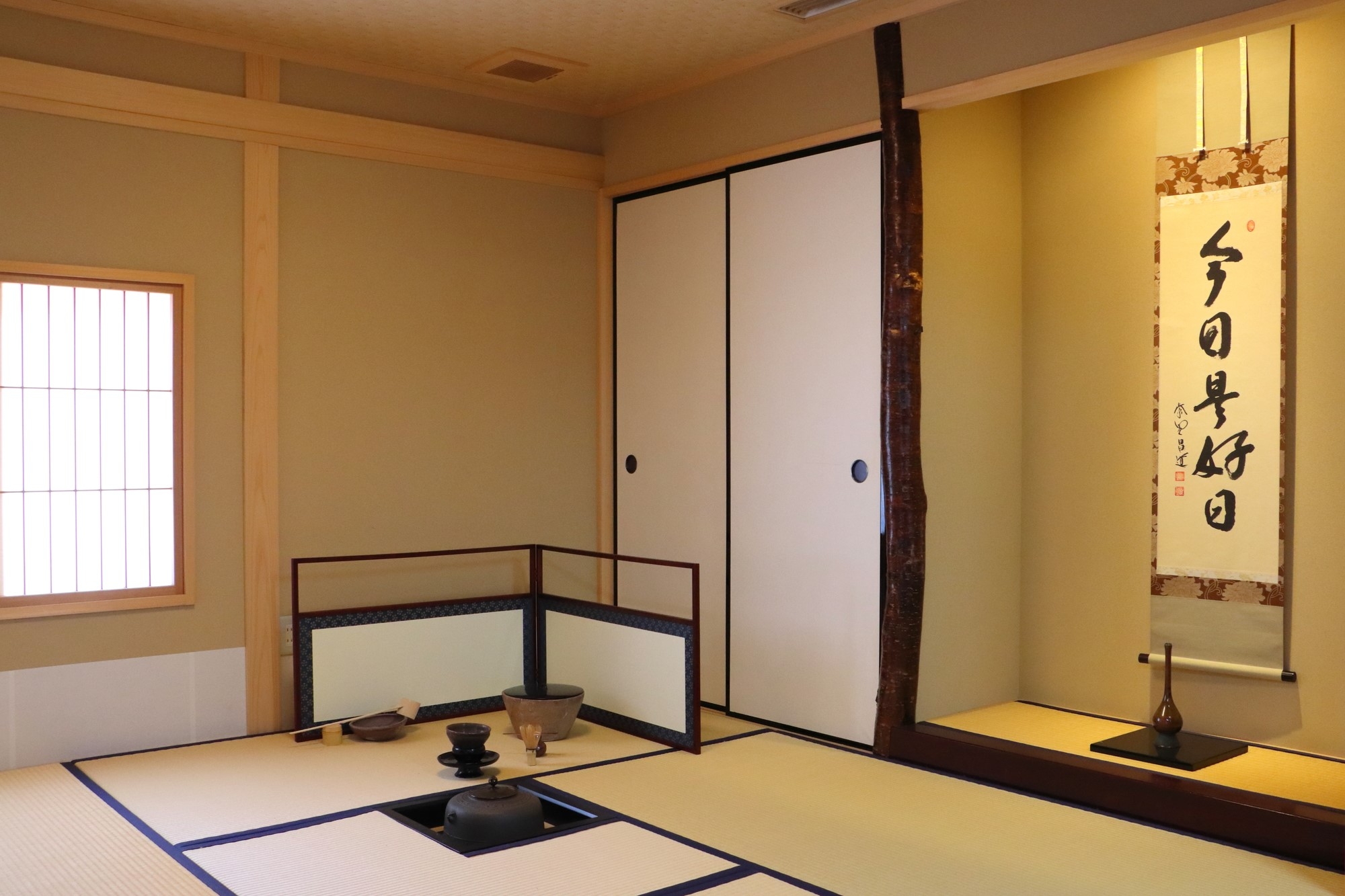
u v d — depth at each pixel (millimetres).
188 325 4902
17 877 3330
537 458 6020
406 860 3463
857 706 4895
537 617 5695
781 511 5246
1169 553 4750
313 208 5258
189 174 4926
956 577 4973
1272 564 4469
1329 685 4332
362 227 5402
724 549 5578
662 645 4906
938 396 4859
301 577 5219
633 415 6113
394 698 5254
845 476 4957
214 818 3850
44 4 4562
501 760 4621
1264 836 3617
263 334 5102
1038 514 5262
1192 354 4695
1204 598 4652
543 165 5996
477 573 5789
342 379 5348
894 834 3746
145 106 4777
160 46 4859
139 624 4789
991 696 5168
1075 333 5129
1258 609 4504
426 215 5613
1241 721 4574
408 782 4273
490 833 3615
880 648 4781
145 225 4812
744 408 5438
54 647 4598
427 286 5613
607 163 6234
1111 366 5008
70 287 4660
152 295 4871
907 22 4680
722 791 4207
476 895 3203
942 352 4879
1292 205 4445
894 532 4711
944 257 4891
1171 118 4770
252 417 5078
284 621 5137
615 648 5172
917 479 4719
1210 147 4656
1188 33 3832
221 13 4738
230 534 5027
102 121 4703
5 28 4508
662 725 4914
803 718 5137
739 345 5465
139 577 4844
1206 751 4273
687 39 5078
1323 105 4359
